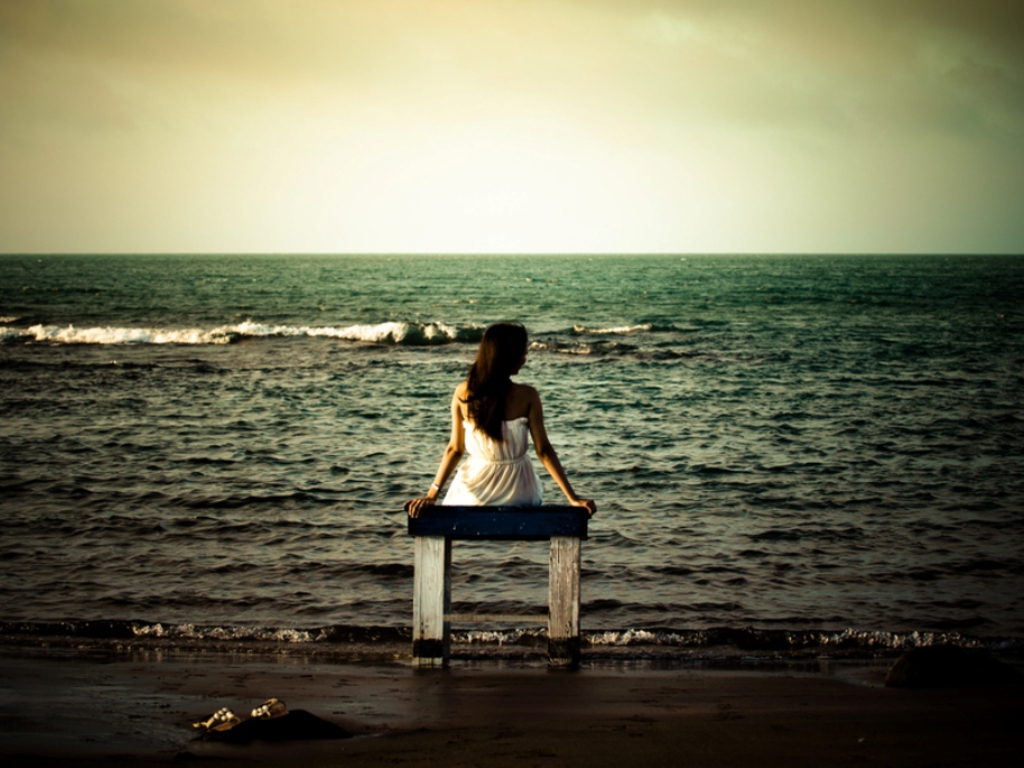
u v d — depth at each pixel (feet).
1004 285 252.21
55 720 12.57
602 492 36.19
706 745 11.32
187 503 33.71
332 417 55.16
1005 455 44.01
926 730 12.17
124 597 23.08
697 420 54.29
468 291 232.12
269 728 11.69
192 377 72.59
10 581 24.26
